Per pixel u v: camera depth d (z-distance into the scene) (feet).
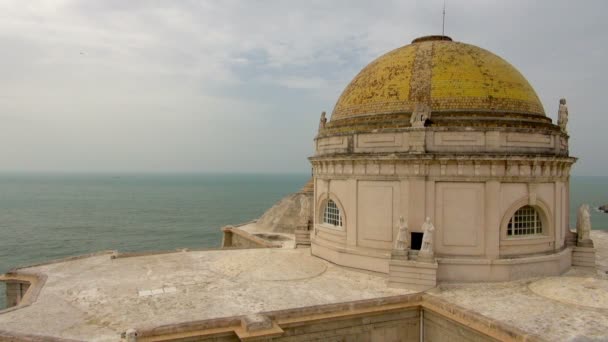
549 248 96.12
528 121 94.48
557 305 75.97
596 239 150.71
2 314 72.33
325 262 107.76
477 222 89.92
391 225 94.73
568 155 104.78
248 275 96.73
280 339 70.03
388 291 85.66
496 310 73.92
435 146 90.79
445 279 89.92
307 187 207.92
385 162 94.43
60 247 290.76
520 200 91.50
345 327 74.90
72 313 73.26
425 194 91.09
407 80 98.27
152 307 76.18
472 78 95.91
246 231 195.00
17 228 370.53
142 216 469.98
